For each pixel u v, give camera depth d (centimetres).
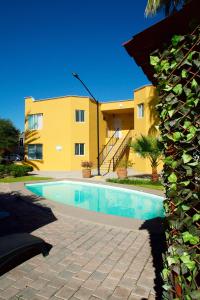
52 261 517
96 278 451
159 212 1173
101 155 2866
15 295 400
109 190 1662
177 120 198
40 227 751
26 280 444
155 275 461
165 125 209
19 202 1105
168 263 203
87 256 545
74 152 2681
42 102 2816
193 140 188
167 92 208
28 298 392
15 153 3594
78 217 843
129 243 620
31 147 2902
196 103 186
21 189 1434
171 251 205
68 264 505
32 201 1105
